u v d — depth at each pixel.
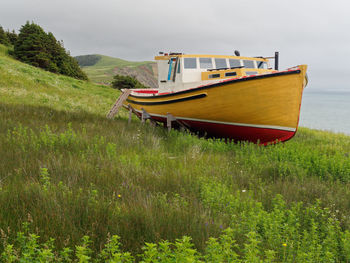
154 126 12.98
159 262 1.92
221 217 3.78
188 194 4.75
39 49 45.53
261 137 9.66
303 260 2.65
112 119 13.27
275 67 11.45
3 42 51.69
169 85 12.20
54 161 5.52
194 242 3.00
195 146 8.48
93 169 5.47
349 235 3.09
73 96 20.77
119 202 4.00
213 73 10.45
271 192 5.18
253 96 8.75
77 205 3.49
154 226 3.21
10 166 5.17
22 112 11.06
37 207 3.35
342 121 99.44
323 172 6.59
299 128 19.61
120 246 2.81
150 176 5.43
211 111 9.87
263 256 2.82
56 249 2.59
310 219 3.90
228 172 6.34
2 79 18.73
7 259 2.03
